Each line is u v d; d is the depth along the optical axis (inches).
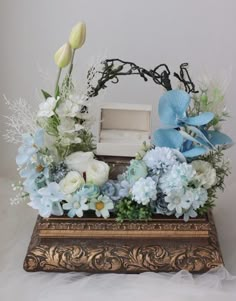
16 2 47.3
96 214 36.1
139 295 34.9
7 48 48.8
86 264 36.4
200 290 35.0
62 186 35.2
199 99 37.4
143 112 38.6
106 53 48.8
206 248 36.8
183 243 36.8
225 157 51.3
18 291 35.9
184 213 36.1
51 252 36.5
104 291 35.4
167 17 47.9
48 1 47.4
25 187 36.3
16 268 38.3
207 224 36.7
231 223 44.3
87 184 35.2
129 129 38.8
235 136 51.0
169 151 35.4
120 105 38.1
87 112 37.2
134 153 37.4
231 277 36.5
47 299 35.0
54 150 36.5
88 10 47.7
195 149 35.6
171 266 36.4
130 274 36.7
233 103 50.1
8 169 52.6
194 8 47.7
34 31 48.4
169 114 36.1
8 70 49.6
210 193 37.5
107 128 38.8
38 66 49.4
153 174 35.3
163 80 38.0
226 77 43.9
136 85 49.6
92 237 36.7
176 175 34.5
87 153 36.2
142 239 36.7
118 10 47.7
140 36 48.4
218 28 48.3
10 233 43.0
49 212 35.3
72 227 36.4
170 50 48.9
